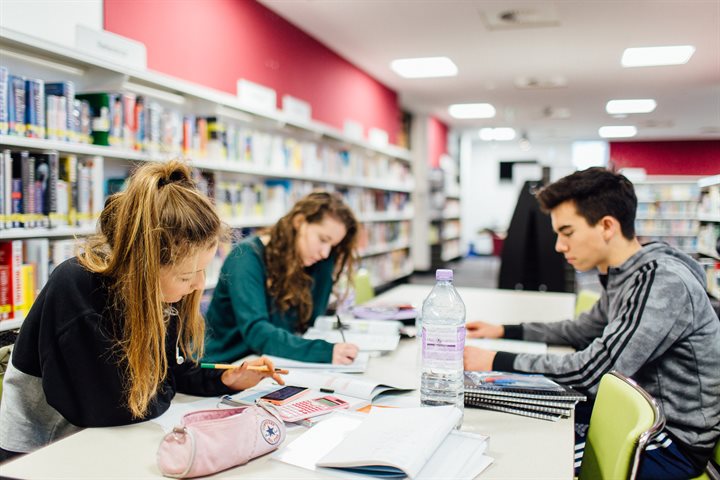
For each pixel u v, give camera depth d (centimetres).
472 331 199
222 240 120
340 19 458
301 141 520
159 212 106
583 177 157
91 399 113
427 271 987
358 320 217
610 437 113
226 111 372
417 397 135
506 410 128
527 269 430
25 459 100
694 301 138
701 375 138
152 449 105
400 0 407
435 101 812
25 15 230
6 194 211
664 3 367
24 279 222
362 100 644
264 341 170
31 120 220
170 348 133
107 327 114
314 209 197
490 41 497
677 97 363
